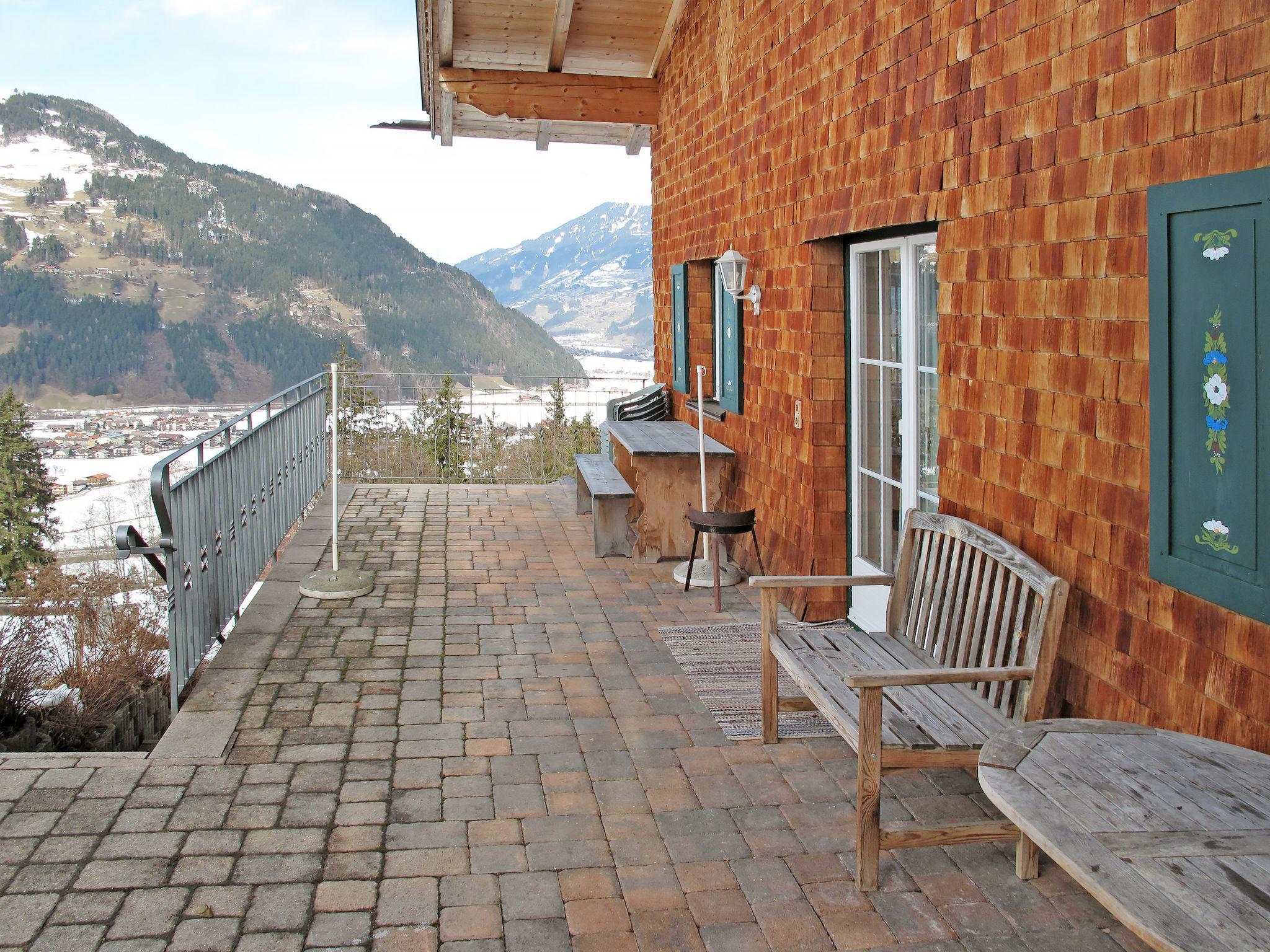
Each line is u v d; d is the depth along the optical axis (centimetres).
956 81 391
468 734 406
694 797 355
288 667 479
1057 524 331
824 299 549
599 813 343
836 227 511
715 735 408
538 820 337
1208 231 253
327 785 359
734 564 661
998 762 238
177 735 397
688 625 554
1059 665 330
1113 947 271
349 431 1082
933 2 408
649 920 282
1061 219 324
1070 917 284
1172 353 268
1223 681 257
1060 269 326
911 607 401
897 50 443
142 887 293
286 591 605
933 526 388
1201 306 256
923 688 349
